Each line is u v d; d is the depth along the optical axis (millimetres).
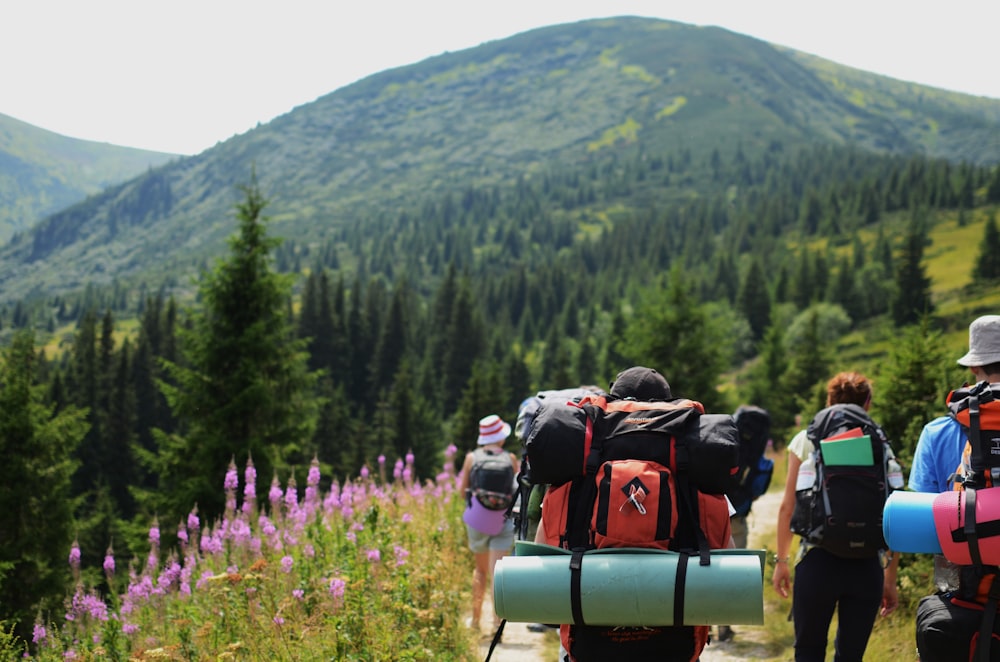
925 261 186625
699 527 3178
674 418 3301
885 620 6527
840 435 4379
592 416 3379
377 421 90188
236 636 5582
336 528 7887
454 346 154125
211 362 23656
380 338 148250
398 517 9250
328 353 145125
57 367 99250
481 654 6543
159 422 104250
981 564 3105
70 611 6598
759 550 3062
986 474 3199
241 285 24188
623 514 3137
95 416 89250
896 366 10336
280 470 22297
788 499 4730
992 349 3520
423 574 6777
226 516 7676
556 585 3064
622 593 3000
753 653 6766
